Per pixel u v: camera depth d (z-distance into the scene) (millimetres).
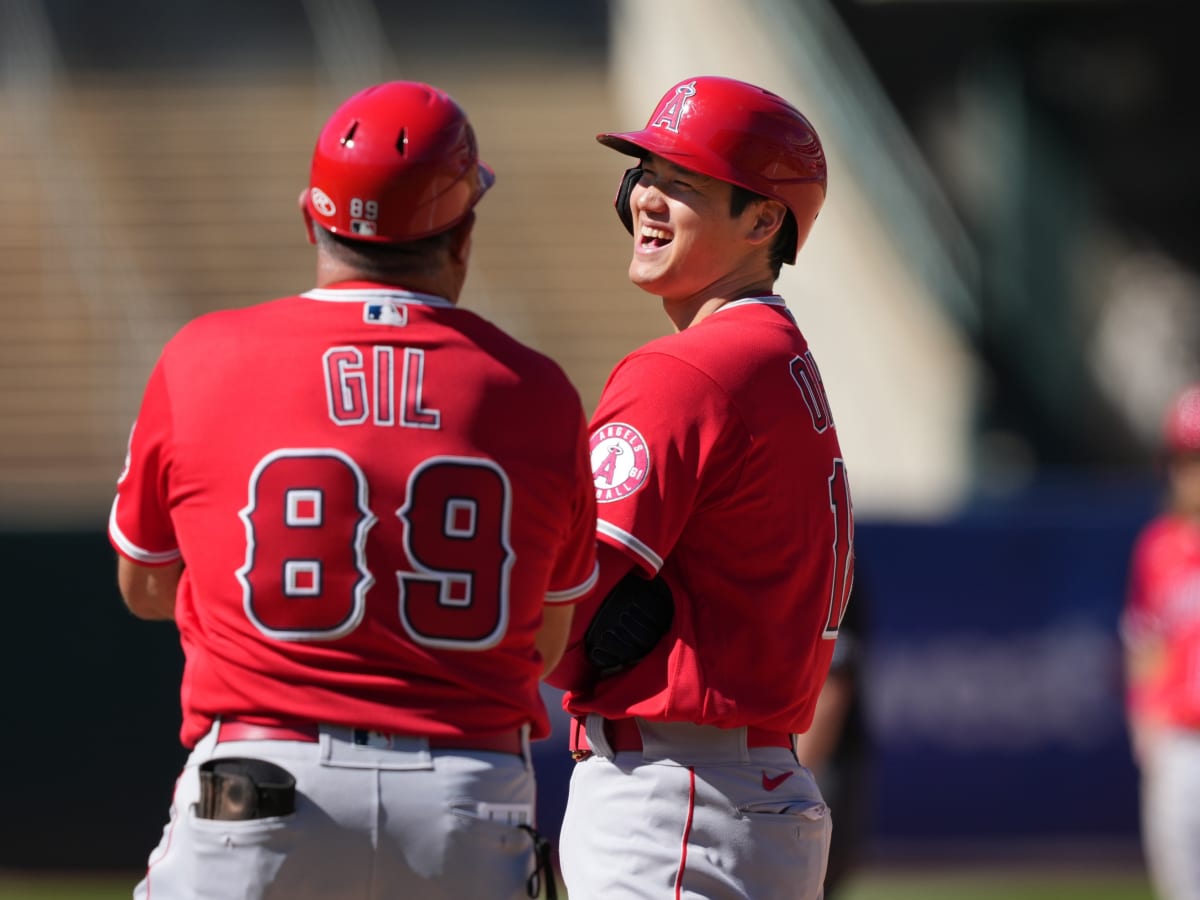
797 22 51281
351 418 9484
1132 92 61281
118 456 44969
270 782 9109
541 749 28453
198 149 57312
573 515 10055
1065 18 46000
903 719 30766
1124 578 31391
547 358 10203
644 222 11484
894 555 31062
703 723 10688
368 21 72562
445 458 9516
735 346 10906
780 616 10859
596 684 11094
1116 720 31266
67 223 52781
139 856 28344
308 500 9336
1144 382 62844
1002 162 48094
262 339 9695
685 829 10680
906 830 30656
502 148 58000
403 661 9383
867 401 46969
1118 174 63844
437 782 9375
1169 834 22406
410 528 9406
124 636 28469
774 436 10797
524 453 9750
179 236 52625
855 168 49156
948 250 50938
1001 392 47188
